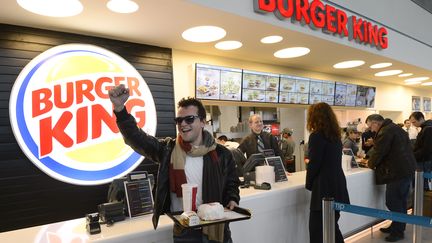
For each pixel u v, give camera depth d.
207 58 3.85
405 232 3.60
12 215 2.43
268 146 3.64
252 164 2.73
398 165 3.25
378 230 3.69
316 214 2.45
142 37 3.04
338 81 5.55
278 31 2.92
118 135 2.96
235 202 1.54
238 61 4.15
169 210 1.53
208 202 1.47
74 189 2.71
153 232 1.64
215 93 3.71
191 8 2.32
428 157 3.96
